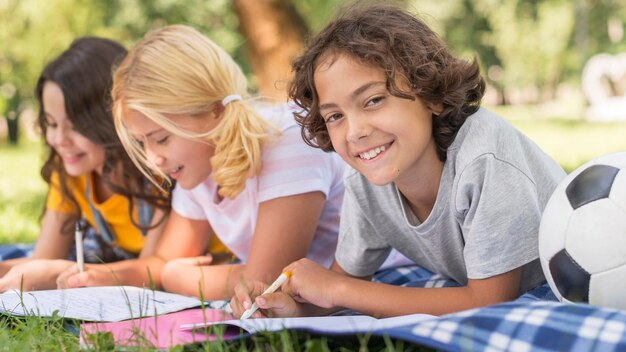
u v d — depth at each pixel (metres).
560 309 1.85
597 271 2.03
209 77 2.75
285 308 2.32
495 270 2.23
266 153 2.86
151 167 2.80
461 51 21.69
